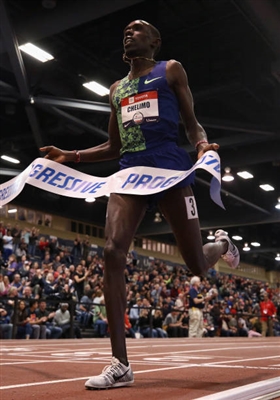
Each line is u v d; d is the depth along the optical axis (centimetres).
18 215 2422
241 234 3291
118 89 303
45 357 551
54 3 1064
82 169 2033
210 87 1452
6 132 1900
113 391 254
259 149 1842
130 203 273
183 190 281
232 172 2198
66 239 2641
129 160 288
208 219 2536
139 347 816
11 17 1088
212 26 1383
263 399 231
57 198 2498
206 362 481
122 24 1356
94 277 1722
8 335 1094
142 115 288
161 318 1541
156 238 3278
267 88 1533
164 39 1459
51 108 1427
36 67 1402
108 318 265
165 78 290
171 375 341
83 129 1764
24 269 1529
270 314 2073
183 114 295
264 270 4481
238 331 1988
